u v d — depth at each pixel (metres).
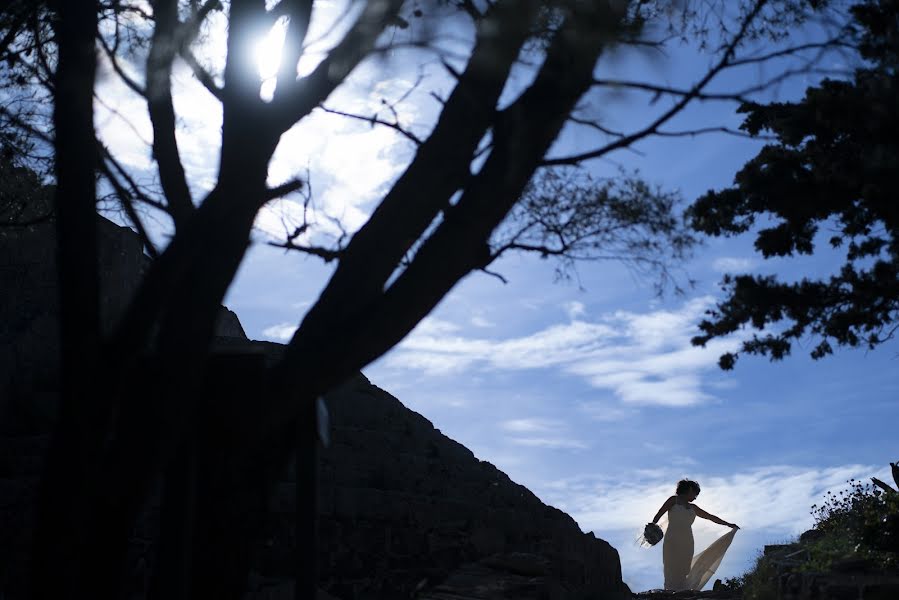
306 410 5.09
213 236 4.46
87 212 4.45
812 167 10.20
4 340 13.58
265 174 4.66
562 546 14.10
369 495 11.98
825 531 12.03
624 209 4.91
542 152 4.75
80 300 4.32
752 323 10.35
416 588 11.26
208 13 5.77
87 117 4.57
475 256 4.86
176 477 4.77
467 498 13.96
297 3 4.95
